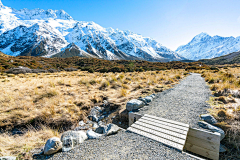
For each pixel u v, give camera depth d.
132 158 2.58
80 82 11.26
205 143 3.51
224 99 5.86
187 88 9.12
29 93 7.55
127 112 5.60
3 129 4.62
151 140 3.18
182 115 4.60
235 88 7.33
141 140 3.21
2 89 8.12
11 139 3.96
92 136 3.46
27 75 18.52
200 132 3.57
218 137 3.32
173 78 13.97
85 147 3.02
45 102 6.48
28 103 6.21
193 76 17.91
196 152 3.68
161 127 3.77
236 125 3.63
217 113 4.42
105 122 5.78
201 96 6.89
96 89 9.65
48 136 4.15
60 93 7.85
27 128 4.82
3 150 3.14
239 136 3.45
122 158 2.59
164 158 2.57
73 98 7.34
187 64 55.28
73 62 81.56
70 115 5.62
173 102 6.12
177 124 3.92
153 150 2.82
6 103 6.06
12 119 4.96
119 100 7.27
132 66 43.16
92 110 6.69
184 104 5.73
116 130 3.72
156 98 6.96
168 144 2.96
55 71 32.38
